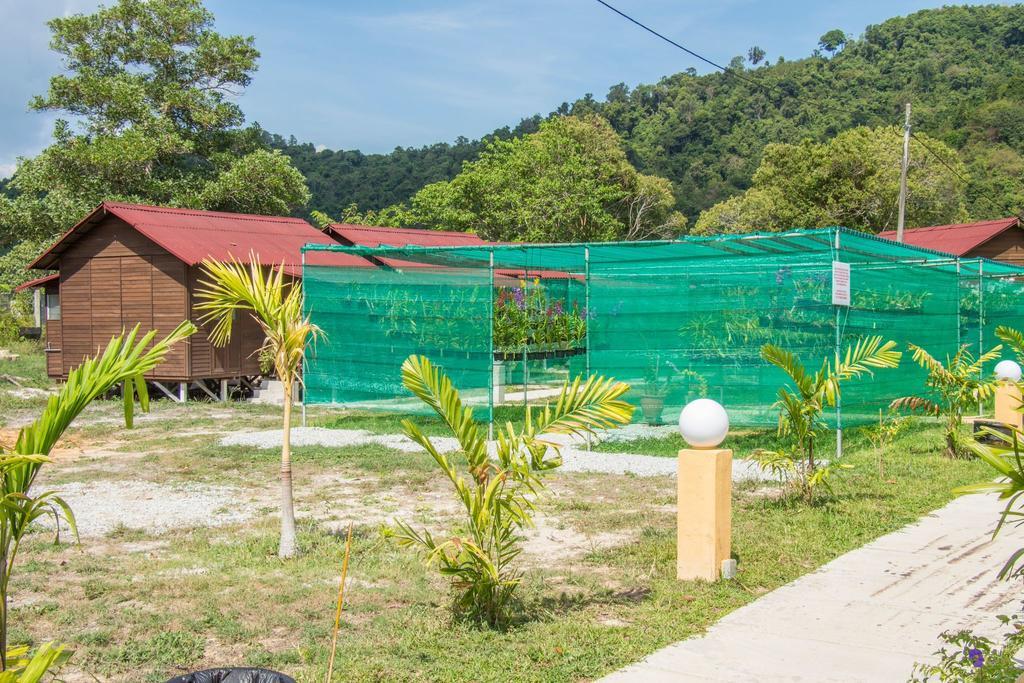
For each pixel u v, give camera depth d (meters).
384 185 80.62
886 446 12.53
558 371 25.36
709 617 5.88
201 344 19.62
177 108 39.81
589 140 56.06
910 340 14.31
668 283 13.08
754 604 6.14
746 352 12.52
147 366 4.02
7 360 27.09
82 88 36.81
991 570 6.91
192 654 5.23
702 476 6.67
